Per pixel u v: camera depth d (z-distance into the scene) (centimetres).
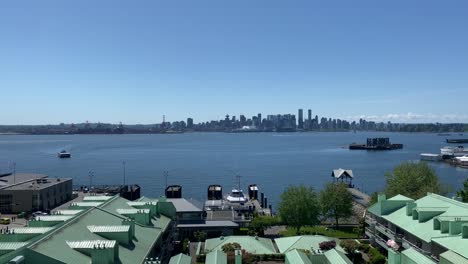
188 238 13375
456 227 8988
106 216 9106
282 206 14400
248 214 17488
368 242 12644
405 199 11881
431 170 16988
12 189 18800
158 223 10412
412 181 16050
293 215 14100
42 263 6303
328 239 10794
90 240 7506
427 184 15825
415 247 9688
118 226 8262
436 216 9894
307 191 14500
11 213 18450
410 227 10162
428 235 9438
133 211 10069
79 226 8000
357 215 17212
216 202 19275
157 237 9162
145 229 9375
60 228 7550
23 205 18625
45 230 7844
